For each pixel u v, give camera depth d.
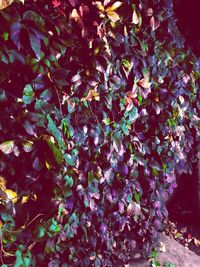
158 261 3.84
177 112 3.83
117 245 3.68
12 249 2.67
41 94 2.56
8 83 2.46
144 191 3.76
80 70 2.82
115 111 3.22
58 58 2.72
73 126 2.88
